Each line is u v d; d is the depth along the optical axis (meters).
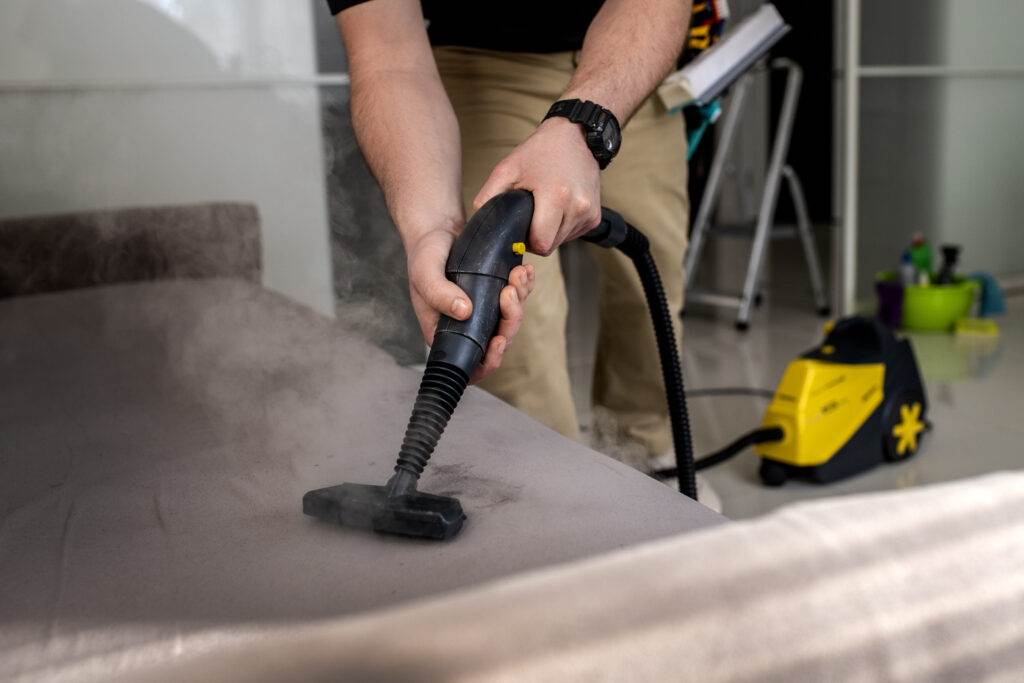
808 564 0.28
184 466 0.75
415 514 0.58
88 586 0.56
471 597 0.28
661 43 0.86
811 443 1.75
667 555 0.29
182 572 0.57
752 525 0.30
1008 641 0.29
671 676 0.27
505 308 0.65
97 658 0.48
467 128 1.16
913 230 3.24
